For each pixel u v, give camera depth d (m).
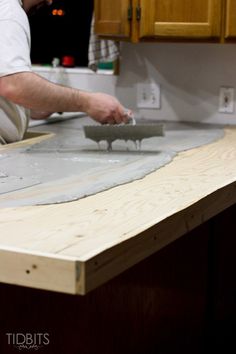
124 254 1.12
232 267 2.40
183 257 1.97
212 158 1.89
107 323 1.60
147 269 1.74
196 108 2.71
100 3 2.48
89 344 1.55
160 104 2.77
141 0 2.37
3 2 2.01
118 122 2.12
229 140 2.24
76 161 1.77
